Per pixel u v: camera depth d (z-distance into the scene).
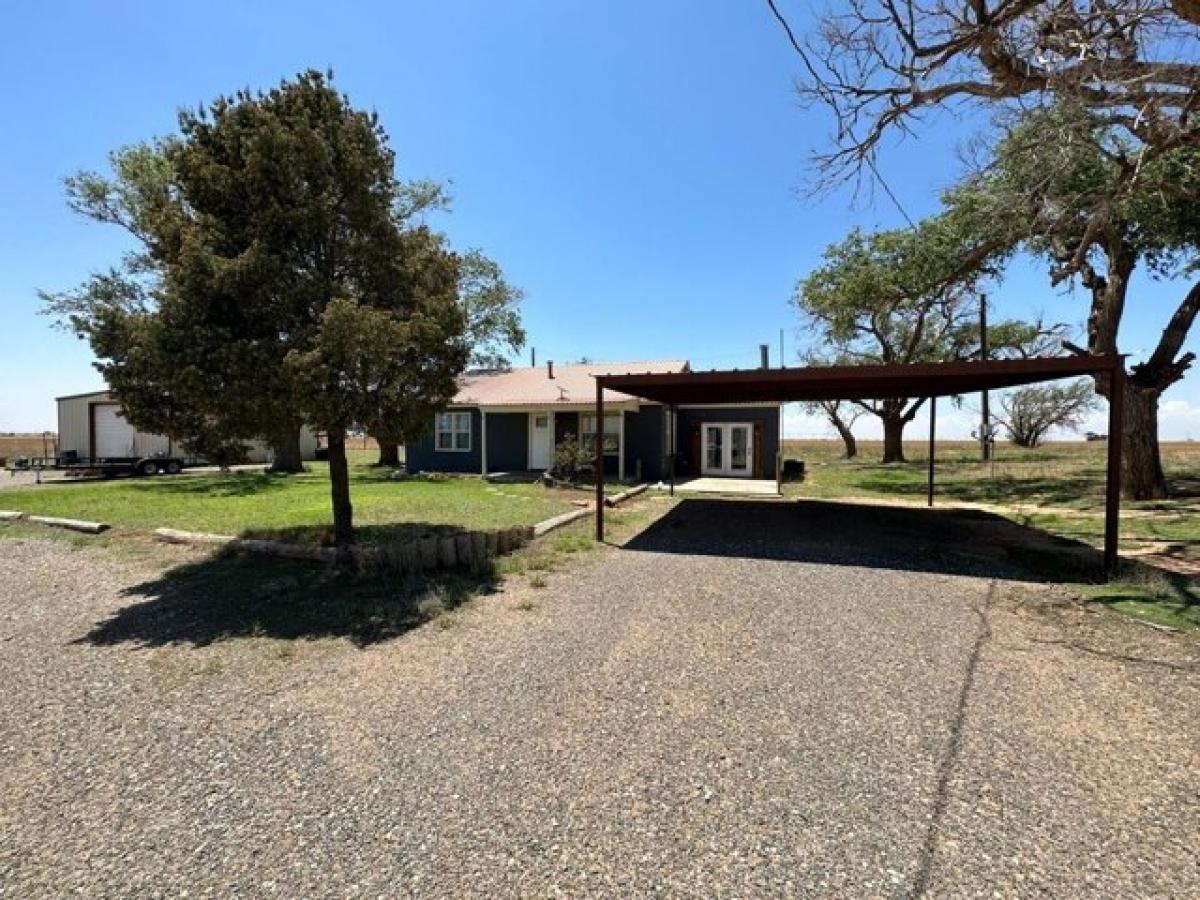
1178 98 5.45
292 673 4.18
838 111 6.93
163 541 8.55
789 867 2.21
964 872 2.17
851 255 18.14
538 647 4.58
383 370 6.59
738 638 4.72
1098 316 13.08
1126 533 8.86
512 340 24.25
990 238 10.65
